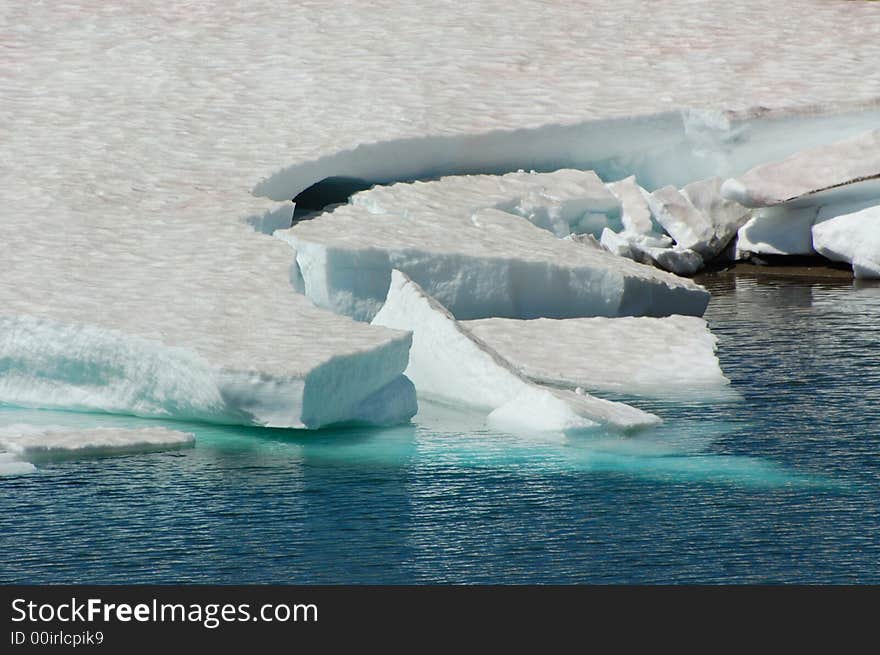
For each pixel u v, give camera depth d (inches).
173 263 1947.6
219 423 1611.7
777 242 2664.9
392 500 1386.6
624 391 1769.2
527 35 3144.7
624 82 2861.7
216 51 3043.8
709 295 2188.7
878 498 1390.3
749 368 1879.9
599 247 2444.6
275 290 1834.4
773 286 2500.0
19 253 1974.7
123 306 1736.0
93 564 1243.8
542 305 2096.5
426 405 1724.9
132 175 2370.8
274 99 2768.2
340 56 3004.4
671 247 2655.0
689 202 2679.6
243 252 2000.5
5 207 2203.5
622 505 1376.7
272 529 1316.4
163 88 2832.2
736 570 1233.4
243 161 2437.3
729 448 1546.5
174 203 2235.5
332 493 1403.8
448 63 2962.6
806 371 1861.5
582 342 1945.1
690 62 2979.8
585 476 1456.7
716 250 2696.9
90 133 2586.1
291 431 1598.2
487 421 1646.2
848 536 1300.4
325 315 1733.5
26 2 3344.0
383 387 1648.6
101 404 1651.1
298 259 2052.2
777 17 3270.2
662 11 3309.5
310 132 2573.8
